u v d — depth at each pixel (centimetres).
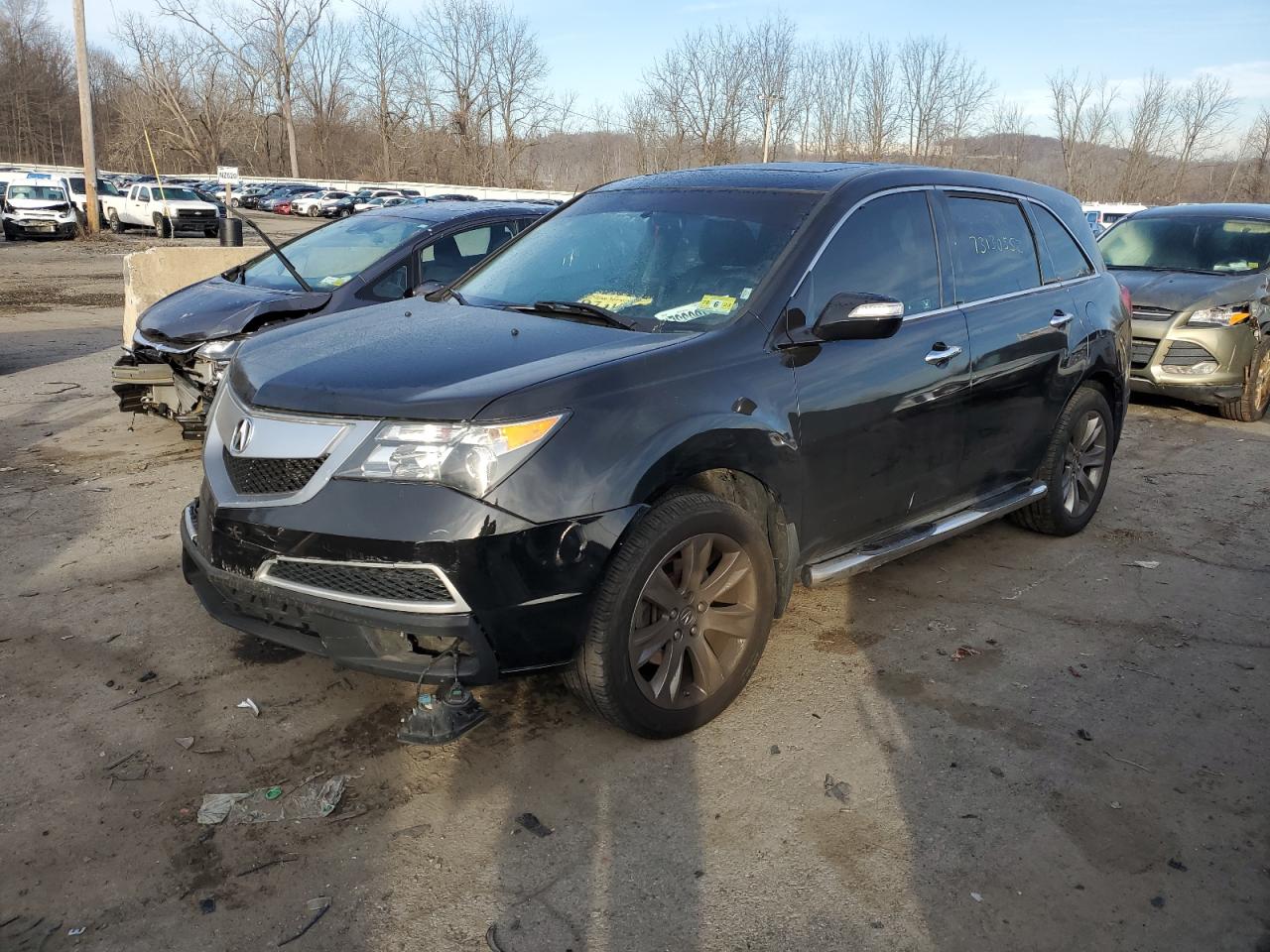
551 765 306
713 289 352
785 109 5103
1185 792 302
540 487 273
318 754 308
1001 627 416
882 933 241
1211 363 812
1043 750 323
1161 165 5419
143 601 414
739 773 305
